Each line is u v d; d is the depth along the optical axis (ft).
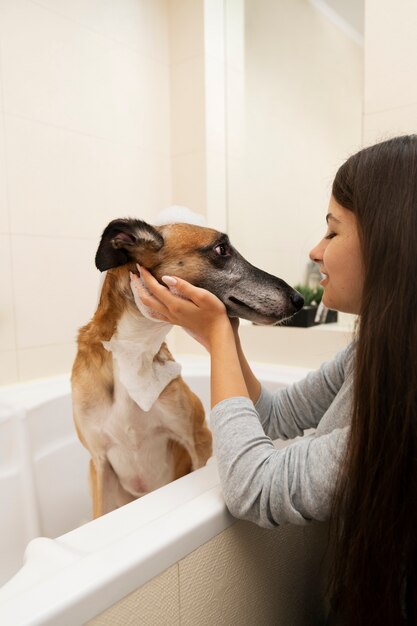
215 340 2.18
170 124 6.52
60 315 5.16
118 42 5.69
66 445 4.36
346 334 5.10
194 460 3.55
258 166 6.44
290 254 6.21
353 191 1.86
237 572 2.01
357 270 1.91
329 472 1.70
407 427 1.58
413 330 1.60
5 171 4.57
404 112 4.44
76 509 4.38
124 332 3.06
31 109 4.76
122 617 1.47
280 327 5.62
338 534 1.83
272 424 2.83
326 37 5.56
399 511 1.61
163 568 1.61
